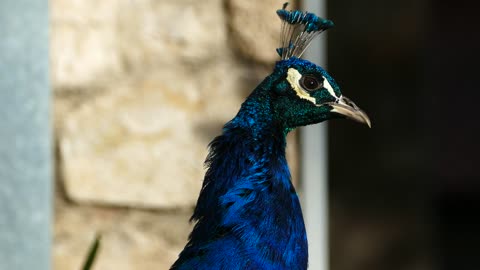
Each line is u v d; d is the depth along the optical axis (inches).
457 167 353.1
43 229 214.1
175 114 213.9
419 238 232.5
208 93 214.1
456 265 328.8
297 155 217.0
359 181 223.6
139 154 213.8
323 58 221.3
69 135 213.8
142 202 213.9
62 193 214.2
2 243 214.1
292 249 200.7
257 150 201.3
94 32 213.8
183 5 213.9
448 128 349.7
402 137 228.7
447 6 354.9
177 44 213.9
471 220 347.9
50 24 213.6
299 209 201.6
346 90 224.5
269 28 214.1
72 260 214.2
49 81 213.8
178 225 214.4
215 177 200.8
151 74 213.9
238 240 199.8
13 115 213.8
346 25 223.8
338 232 222.8
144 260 214.4
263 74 214.2
